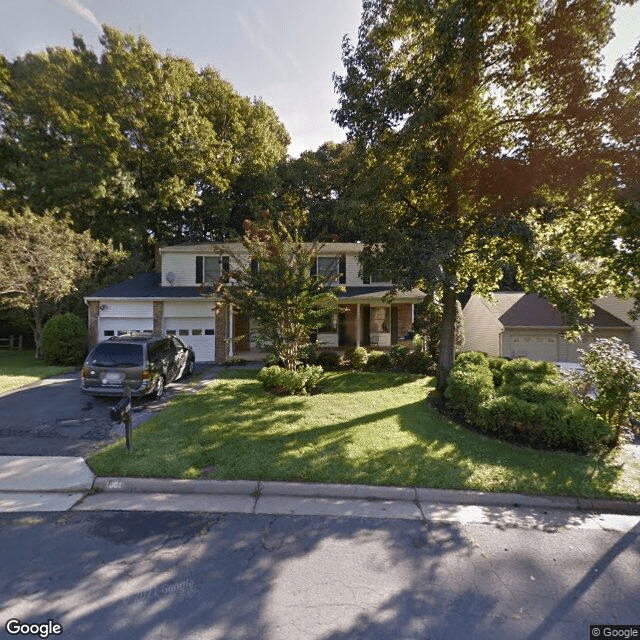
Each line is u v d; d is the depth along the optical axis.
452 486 4.46
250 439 5.79
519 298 19.62
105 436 6.13
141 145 21.03
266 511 4.02
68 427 6.59
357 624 2.51
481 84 7.62
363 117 8.08
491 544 3.48
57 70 19.03
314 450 5.36
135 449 5.39
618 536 3.67
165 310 15.25
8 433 6.28
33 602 2.66
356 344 17.27
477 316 21.62
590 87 6.80
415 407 7.70
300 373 8.95
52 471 4.82
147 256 23.89
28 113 19.50
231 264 16.00
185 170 21.75
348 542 3.46
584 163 7.06
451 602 2.73
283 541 3.46
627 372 5.84
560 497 4.36
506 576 3.03
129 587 2.82
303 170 25.53
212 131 21.69
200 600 2.70
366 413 7.23
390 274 7.61
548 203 7.67
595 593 2.86
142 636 2.39
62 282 14.55
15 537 3.47
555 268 7.39
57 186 18.89
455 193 8.42
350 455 5.21
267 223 9.98
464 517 3.97
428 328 14.24
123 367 8.02
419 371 12.27
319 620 2.54
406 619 2.56
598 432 5.57
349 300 15.81
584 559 3.28
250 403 7.92
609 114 6.63
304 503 4.21
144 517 3.87
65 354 13.97
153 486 4.48
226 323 15.36
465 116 7.88
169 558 3.18
